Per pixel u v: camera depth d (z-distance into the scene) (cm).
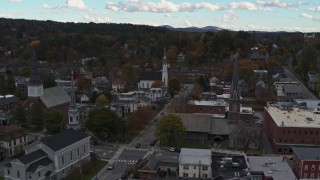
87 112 18562
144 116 17725
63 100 19625
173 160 13200
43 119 17188
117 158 13862
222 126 16138
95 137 16012
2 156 13788
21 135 14625
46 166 11562
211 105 19375
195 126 16000
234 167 11406
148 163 12169
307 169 11700
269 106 18438
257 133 14838
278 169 11475
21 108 17988
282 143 14400
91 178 12044
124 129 16238
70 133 13125
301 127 14275
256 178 11256
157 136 16038
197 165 11556
